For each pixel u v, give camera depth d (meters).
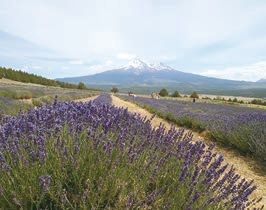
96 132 4.19
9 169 3.10
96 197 2.99
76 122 4.55
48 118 4.46
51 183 3.06
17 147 3.51
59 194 2.91
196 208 3.21
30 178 3.04
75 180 3.17
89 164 3.35
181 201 3.24
